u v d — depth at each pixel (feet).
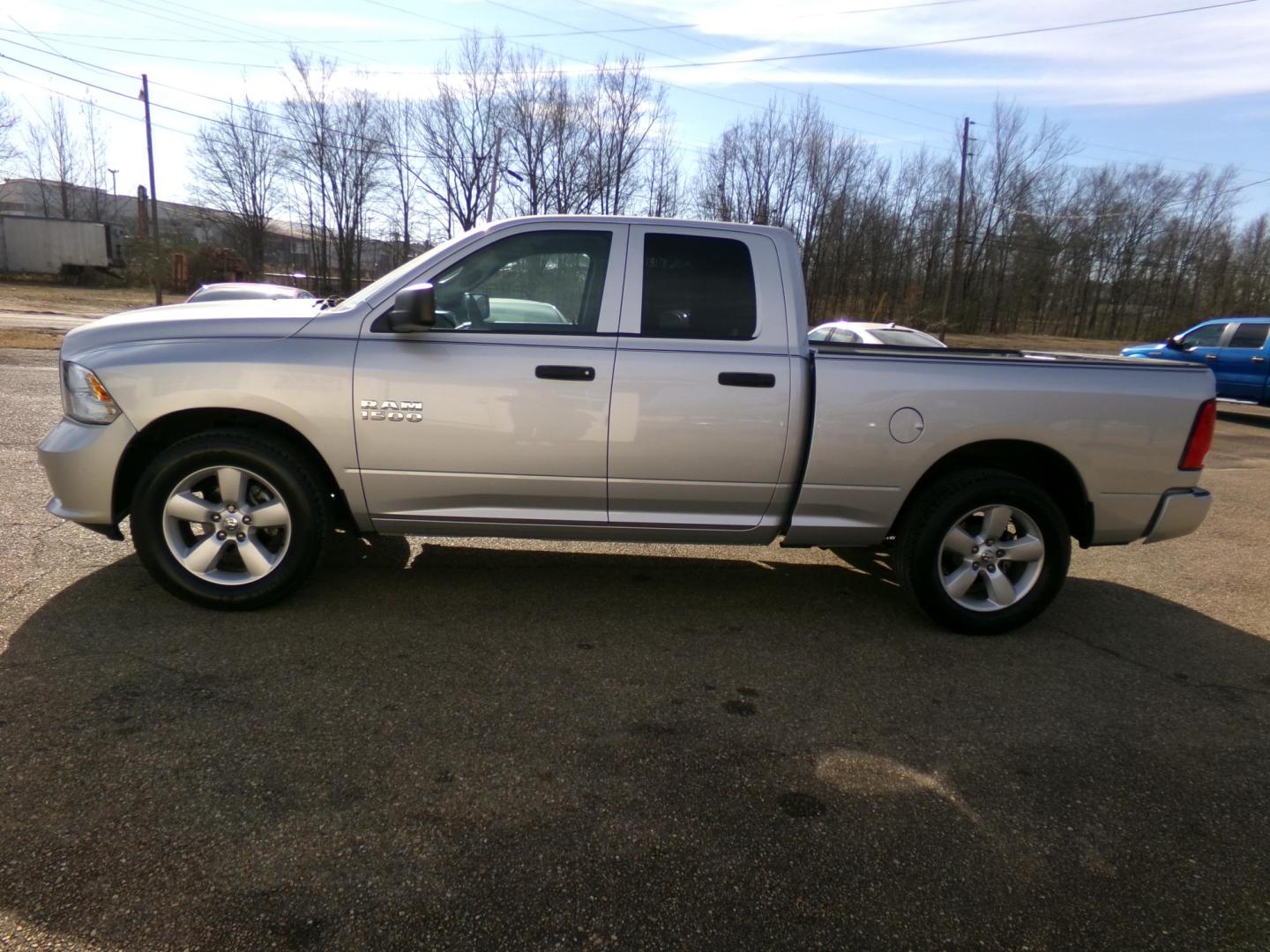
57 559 14.20
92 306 97.81
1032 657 12.67
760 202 143.43
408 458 12.10
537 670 11.24
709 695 10.80
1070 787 9.07
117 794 7.95
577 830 7.83
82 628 11.63
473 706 10.12
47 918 6.35
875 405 12.32
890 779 9.03
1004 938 6.73
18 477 19.12
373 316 12.05
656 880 7.20
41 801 7.77
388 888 6.91
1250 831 8.42
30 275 138.62
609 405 12.07
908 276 153.79
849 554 17.56
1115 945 6.72
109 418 11.71
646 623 13.14
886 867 7.54
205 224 181.78
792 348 12.47
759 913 6.86
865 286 151.64
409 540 16.63
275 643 11.55
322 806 7.97
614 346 12.13
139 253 144.97
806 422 12.41
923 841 7.97
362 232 165.37
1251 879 7.66
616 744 9.45
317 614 12.65
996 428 12.57
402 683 10.60
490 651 11.74
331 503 12.69
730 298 12.51
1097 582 16.87
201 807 7.84
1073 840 8.12
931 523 12.76
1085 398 12.69
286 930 6.39
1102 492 13.06
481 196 153.89
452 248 12.46
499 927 6.54
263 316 12.16
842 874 7.40
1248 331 48.24
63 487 11.87
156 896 6.66
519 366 11.94
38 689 9.86
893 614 14.15
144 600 12.68
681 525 12.78
